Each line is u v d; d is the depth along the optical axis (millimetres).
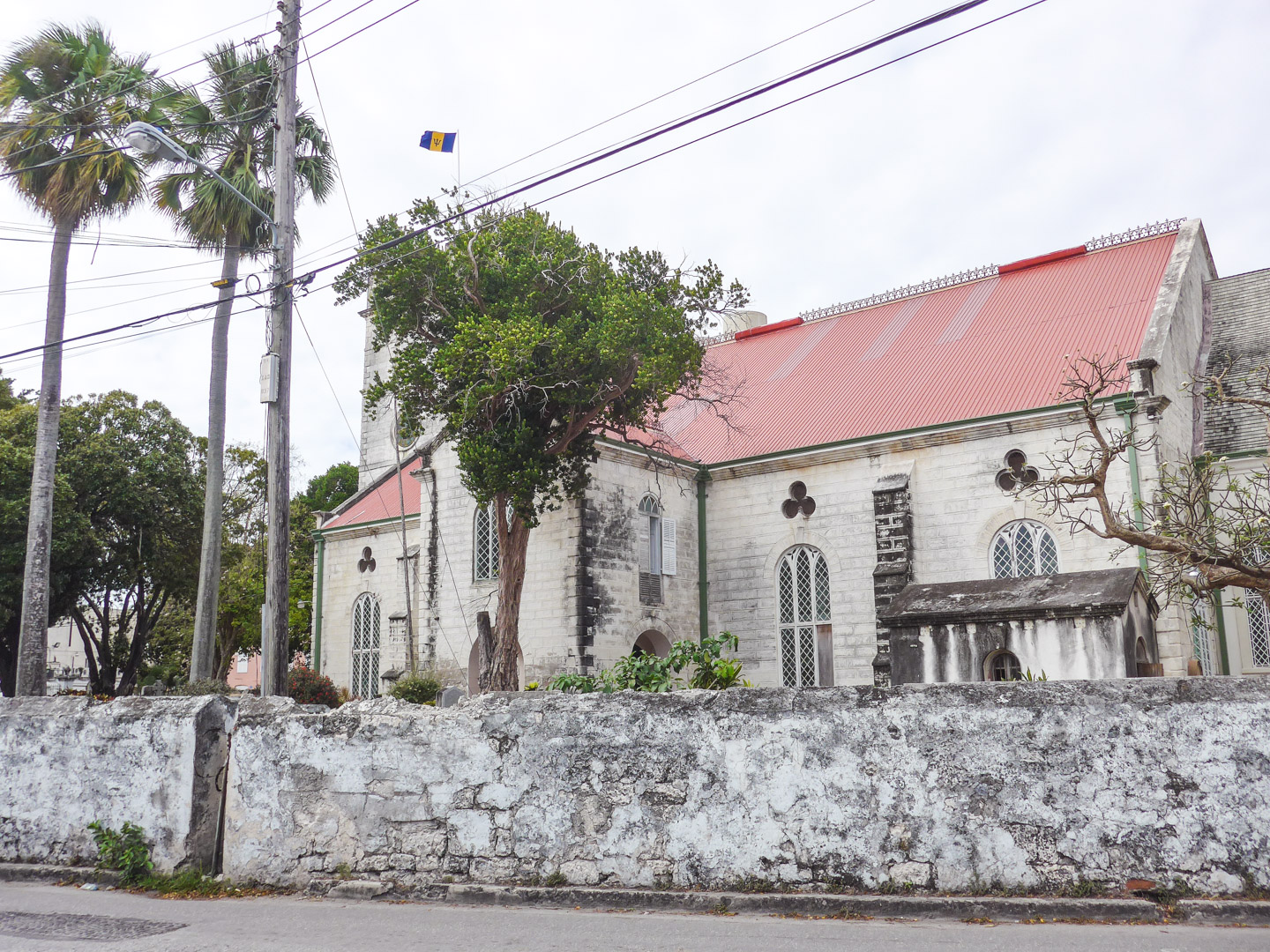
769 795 9727
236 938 8633
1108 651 19156
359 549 39062
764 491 31047
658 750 10109
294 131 18141
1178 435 26234
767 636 30219
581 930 8703
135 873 11445
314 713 11344
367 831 10805
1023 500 25891
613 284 23734
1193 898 8445
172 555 41406
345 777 10977
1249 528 17047
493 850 10383
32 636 26172
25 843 12430
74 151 27938
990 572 26328
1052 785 9023
